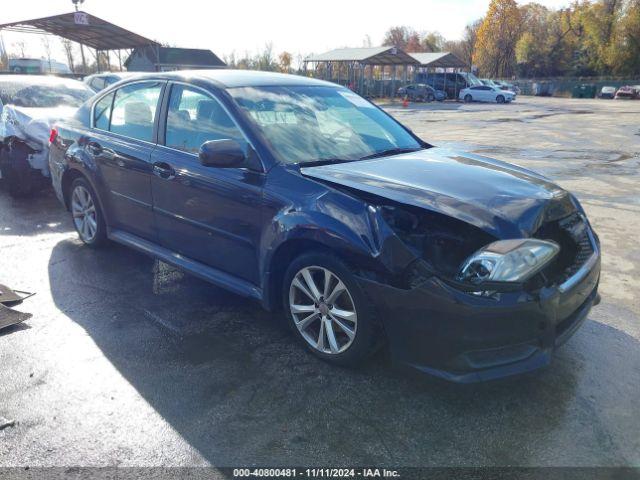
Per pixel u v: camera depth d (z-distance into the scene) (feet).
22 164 23.62
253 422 8.92
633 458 8.20
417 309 8.89
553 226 10.11
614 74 218.38
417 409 9.30
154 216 13.89
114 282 14.76
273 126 11.94
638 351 11.33
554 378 10.27
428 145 14.38
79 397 9.52
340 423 8.92
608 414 9.23
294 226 10.16
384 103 122.93
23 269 15.65
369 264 9.29
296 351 11.16
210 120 12.43
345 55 129.90
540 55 246.06
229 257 12.07
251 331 12.03
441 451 8.30
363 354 9.94
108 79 49.06
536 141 48.49
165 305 13.34
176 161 12.84
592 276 10.26
